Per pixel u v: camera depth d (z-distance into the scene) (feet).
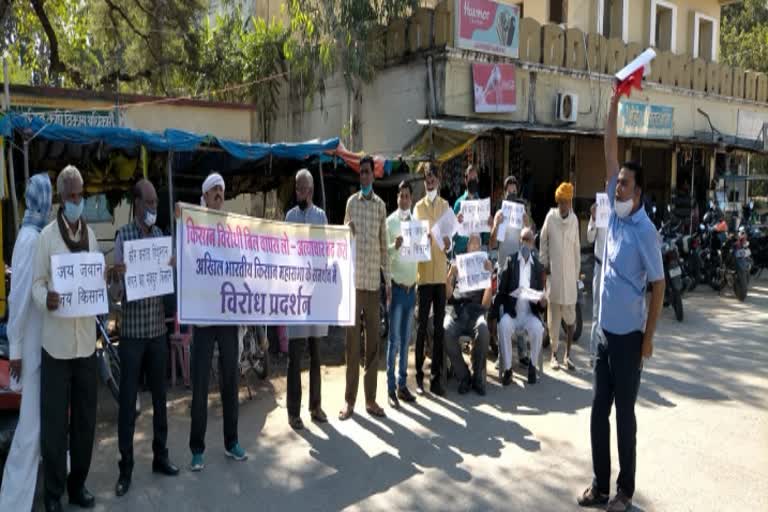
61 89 35.32
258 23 52.42
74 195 13.30
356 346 19.27
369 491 14.74
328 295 18.42
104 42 56.75
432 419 19.38
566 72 48.52
